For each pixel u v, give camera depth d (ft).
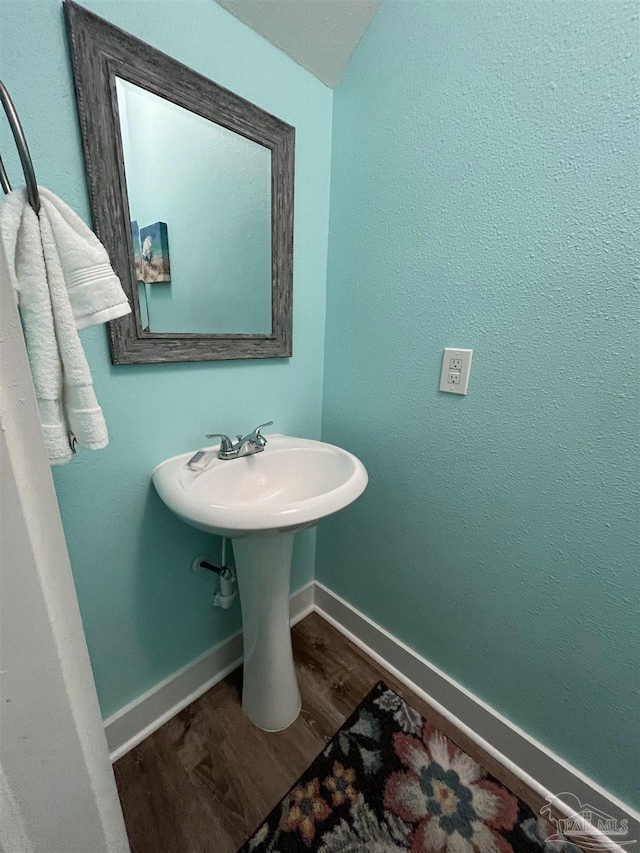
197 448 3.03
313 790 2.81
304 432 3.98
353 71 3.02
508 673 2.98
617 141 1.90
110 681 2.91
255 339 3.15
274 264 3.15
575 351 2.25
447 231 2.69
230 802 2.73
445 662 3.42
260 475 3.12
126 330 2.37
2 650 1.07
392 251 3.07
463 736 3.28
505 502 2.76
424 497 3.28
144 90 2.17
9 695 1.11
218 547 3.40
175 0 2.19
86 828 1.45
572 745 2.70
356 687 3.71
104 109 2.02
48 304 1.55
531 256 2.32
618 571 2.30
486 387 2.69
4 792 1.16
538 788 2.87
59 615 1.27
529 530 2.67
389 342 3.27
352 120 3.13
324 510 2.27
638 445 2.11
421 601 3.51
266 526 2.11
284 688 3.23
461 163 2.52
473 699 3.22
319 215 3.46
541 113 2.12
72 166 2.02
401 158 2.85
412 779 2.92
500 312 2.52
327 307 3.76
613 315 2.07
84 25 1.87
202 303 2.79
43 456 1.16
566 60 1.99
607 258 2.04
